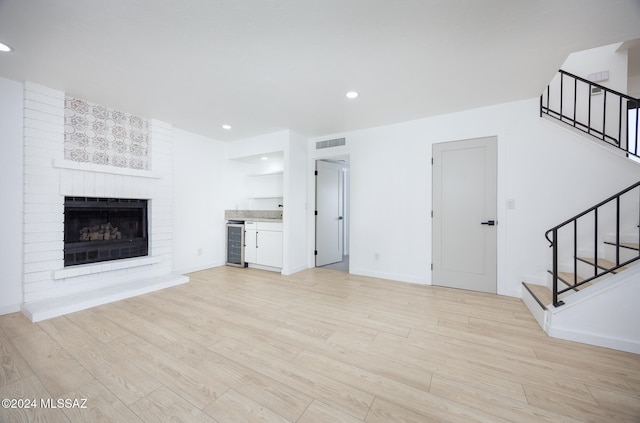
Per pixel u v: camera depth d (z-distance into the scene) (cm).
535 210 304
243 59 221
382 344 204
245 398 144
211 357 184
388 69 237
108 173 323
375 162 406
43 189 274
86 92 285
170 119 373
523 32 185
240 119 372
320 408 138
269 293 329
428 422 128
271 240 445
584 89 329
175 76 250
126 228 358
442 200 356
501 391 151
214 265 480
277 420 129
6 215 254
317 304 291
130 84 267
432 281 365
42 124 272
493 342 207
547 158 298
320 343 205
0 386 153
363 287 355
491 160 325
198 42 198
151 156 370
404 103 314
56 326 231
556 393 149
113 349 194
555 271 220
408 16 169
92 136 314
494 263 326
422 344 204
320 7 162
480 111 330
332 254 521
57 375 163
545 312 226
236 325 237
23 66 232
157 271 379
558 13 165
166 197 389
